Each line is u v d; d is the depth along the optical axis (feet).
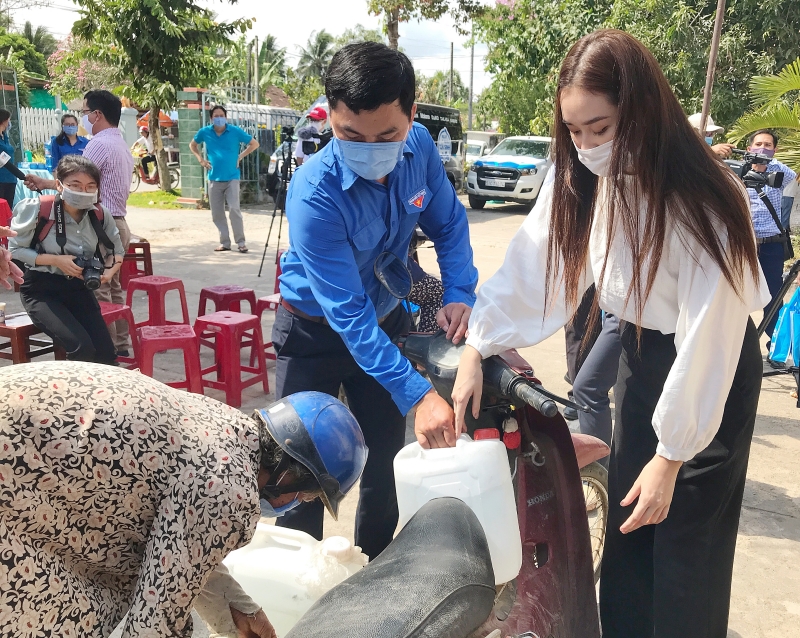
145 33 45.24
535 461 6.70
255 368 15.23
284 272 7.80
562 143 5.84
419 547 4.57
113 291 17.76
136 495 4.49
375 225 7.17
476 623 4.10
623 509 6.89
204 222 40.27
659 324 6.01
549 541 6.76
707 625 6.44
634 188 5.47
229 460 4.62
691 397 5.39
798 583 9.36
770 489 11.85
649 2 45.47
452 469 5.63
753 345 6.06
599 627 7.43
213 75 52.13
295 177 7.11
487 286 6.33
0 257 11.03
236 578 6.81
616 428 6.90
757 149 17.89
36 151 71.51
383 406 8.19
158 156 51.57
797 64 26.81
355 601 4.05
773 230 16.52
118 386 4.51
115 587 5.05
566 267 6.03
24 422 4.17
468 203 57.41
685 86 44.86
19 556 4.27
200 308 17.16
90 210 12.71
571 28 50.21
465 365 6.08
